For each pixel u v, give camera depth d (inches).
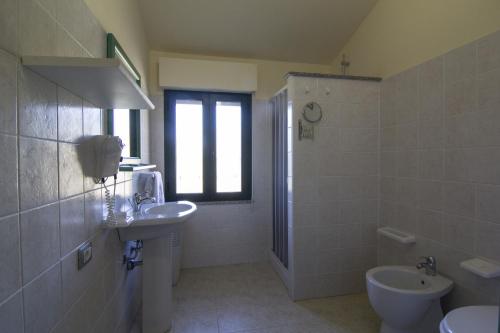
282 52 113.2
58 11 35.6
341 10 94.1
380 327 70.3
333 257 89.2
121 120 67.5
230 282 99.0
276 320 76.2
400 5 81.1
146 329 67.2
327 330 71.9
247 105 117.3
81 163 42.4
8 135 25.8
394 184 84.1
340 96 88.0
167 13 91.0
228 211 114.7
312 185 87.0
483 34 57.3
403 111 80.0
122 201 66.0
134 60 80.2
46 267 32.0
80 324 41.3
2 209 24.8
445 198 66.1
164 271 68.6
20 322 27.1
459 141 62.3
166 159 111.4
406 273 69.3
